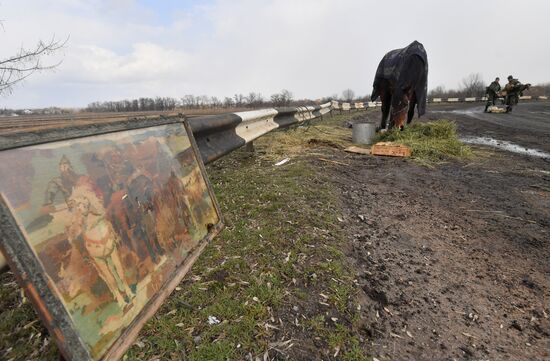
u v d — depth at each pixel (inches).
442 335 72.7
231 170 182.5
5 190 39.8
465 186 171.2
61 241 44.1
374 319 76.0
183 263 69.6
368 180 178.7
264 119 233.1
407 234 117.3
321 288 83.7
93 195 52.9
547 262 101.1
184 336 66.7
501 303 83.6
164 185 73.7
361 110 942.4
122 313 49.4
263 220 117.6
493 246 110.3
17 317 73.5
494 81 729.0
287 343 66.9
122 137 66.4
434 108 1088.8
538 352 69.2
